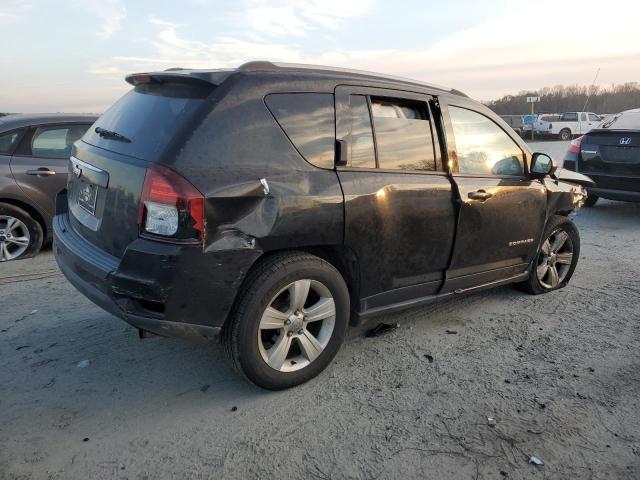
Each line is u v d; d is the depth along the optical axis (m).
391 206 3.37
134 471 2.48
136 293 2.68
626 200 8.06
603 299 4.82
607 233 7.46
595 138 8.30
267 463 2.55
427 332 4.06
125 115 3.28
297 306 3.10
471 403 3.09
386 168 3.43
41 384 3.20
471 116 4.07
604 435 2.82
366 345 3.81
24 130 5.78
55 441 2.68
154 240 2.68
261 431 2.79
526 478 2.50
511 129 4.42
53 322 4.07
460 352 3.73
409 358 3.62
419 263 3.65
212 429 2.81
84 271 3.06
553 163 4.45
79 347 3.68
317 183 3.05
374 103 3.46
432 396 3.15
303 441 2.72
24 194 5.70
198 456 2.60
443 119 3.80
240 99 2.90
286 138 3.01
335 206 3.08
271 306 3.02
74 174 3.55
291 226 2.93
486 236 4.04
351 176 3.21
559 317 4.39
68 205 3.72
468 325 4.21
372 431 2.81
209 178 2.70
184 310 2.72
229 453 2.62
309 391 3.19
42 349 3.64
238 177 2.79
